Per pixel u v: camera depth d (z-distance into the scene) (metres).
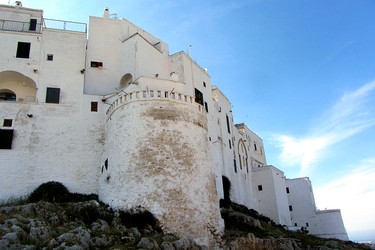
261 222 50.22
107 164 35.69
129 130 34.25
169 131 34.09
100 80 45.19
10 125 37.34
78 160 38.12
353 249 48.97
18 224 25.44
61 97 40.44
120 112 35.78
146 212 30.50
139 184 31.80
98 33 47.47
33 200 33.72
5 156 36.06
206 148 36.56
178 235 30.38
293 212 76.38
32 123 38.06
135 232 28.56
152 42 52.88
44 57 41.72
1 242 22.91
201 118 37.38
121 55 46.97
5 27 43.84
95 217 29.94
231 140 59.97
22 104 38.41
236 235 35.69
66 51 42.72
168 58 50.31
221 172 51.47
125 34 48.97
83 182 37.41
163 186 31.73
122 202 31.91
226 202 49.25
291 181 78.38
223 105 60.81
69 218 29.05
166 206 31.06
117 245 25.81
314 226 74.31
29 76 40.50
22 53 41.38
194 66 51.38
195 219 31.75
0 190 34.84
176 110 35.34
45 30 42.81
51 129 38.50
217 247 32.00
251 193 62.22
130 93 35.66
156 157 32.75
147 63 46.19
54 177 36.84
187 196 32.19
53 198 34.41
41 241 24.75
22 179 35.88
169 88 37.84
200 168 34.41
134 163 32.72
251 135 76.06
